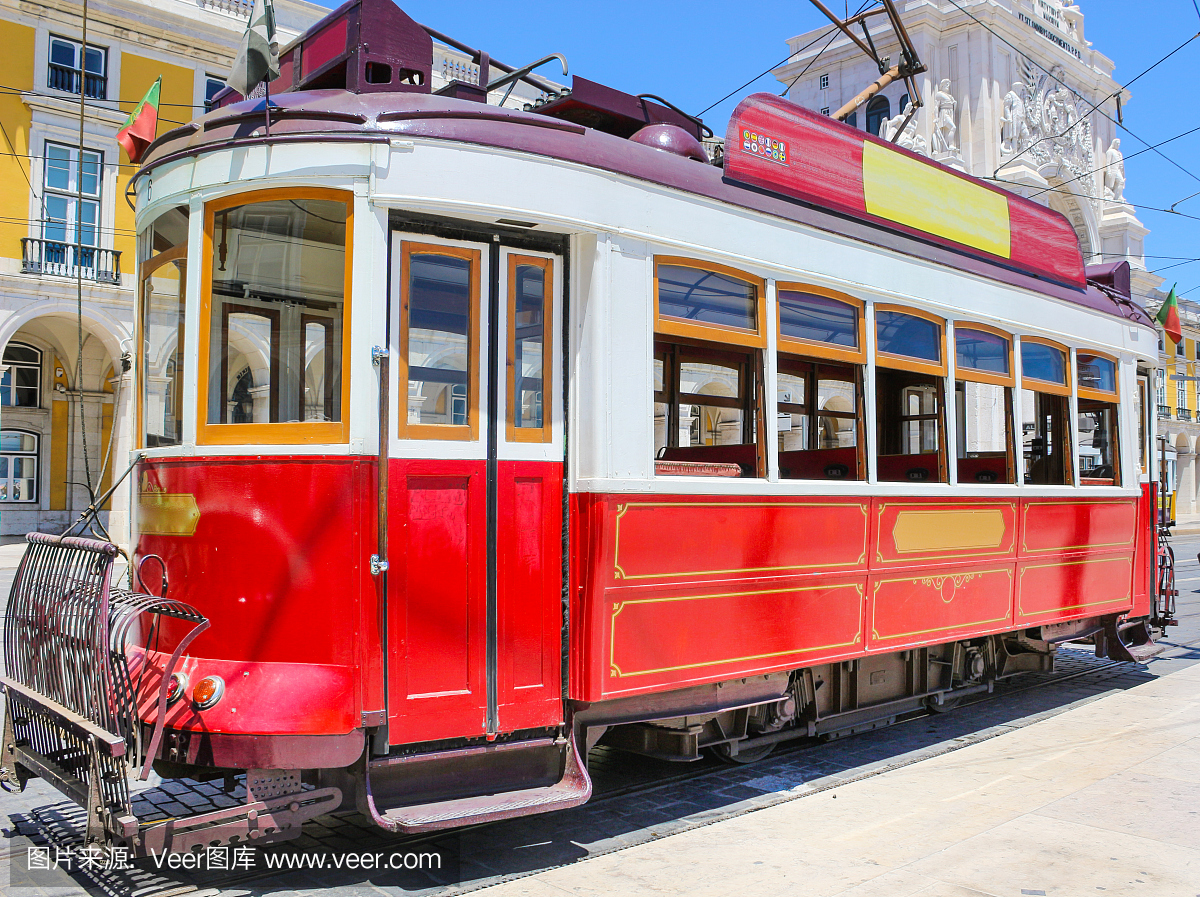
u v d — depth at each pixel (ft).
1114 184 132.46
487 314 13.55
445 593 12.98
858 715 20.24
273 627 12.27
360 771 12.21
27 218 64.44
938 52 111.86
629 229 14.49
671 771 18.48
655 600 14.60
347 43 14.33
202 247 13.14
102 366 76.02
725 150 16.35
